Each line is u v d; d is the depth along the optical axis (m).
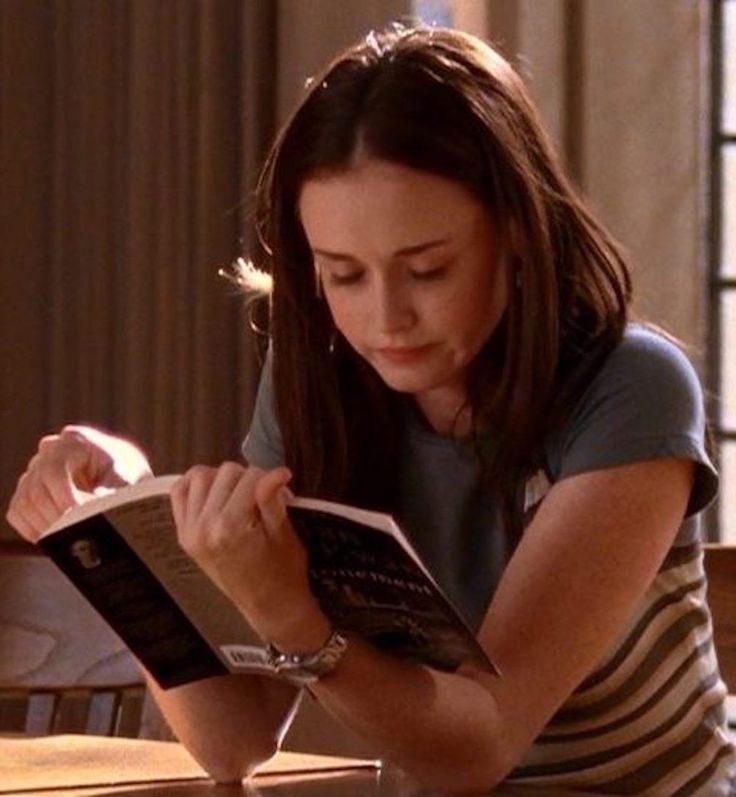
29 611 5.83
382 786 4.33
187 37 9.28
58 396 9.83
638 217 9.07
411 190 4.14
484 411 4.53
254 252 8.92
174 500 3.85
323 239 4.25
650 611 4.56
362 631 4.03
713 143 9.38
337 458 4.72
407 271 4.21
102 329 9.70
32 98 9.92
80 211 9.77
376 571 3.74
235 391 9.23
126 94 9.59
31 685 5.79
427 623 3.81
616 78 9.03
